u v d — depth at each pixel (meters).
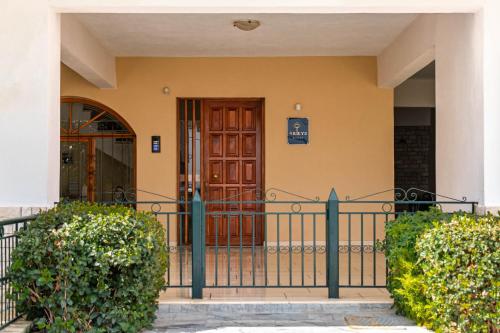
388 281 5.18
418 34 6.89
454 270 4.21
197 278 5.32
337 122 8.95
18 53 5.11
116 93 8.87
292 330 4.55
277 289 5.82
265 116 8.95
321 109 8.95
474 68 5.33
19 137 5.08
